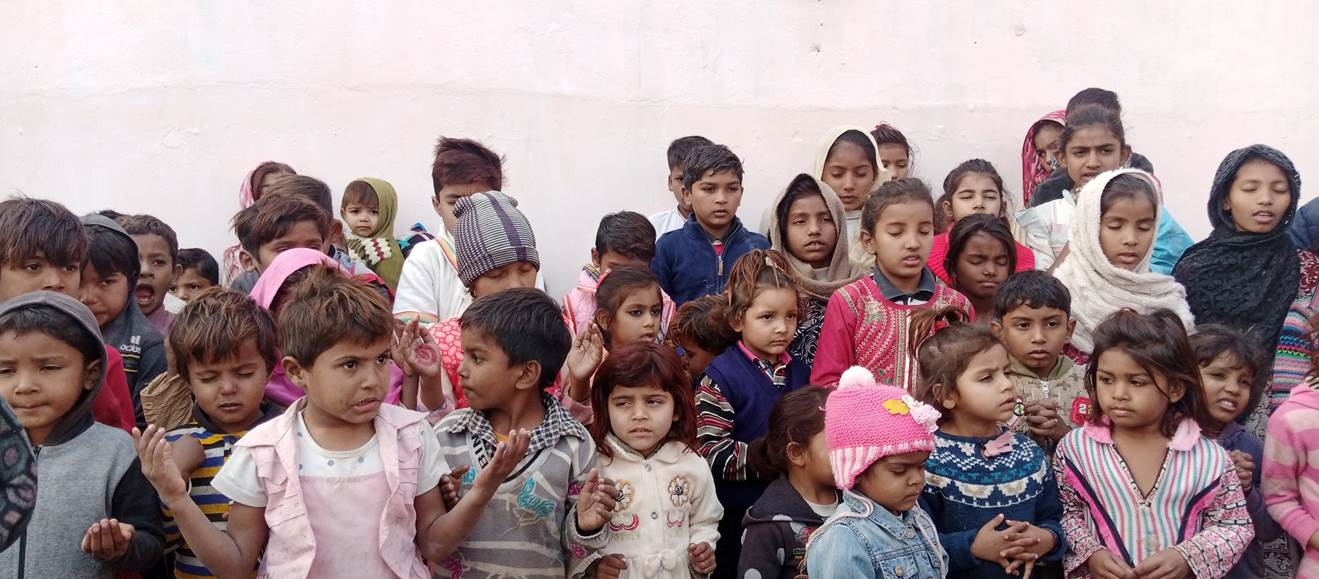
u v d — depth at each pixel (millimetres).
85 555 2938
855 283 4180
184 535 2701
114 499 3043
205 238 5500
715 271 4766
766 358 3943
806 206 4613
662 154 5680
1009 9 5863
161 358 3855
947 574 3416
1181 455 3469
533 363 3221
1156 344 3404
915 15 5816
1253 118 5984
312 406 2908
